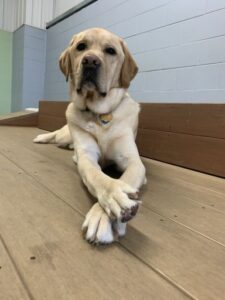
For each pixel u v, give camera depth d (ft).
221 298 2.01
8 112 17.67
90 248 2.55
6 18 16.96
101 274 2.19
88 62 4.54
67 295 1.93
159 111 6.70
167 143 6.55
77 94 4.89
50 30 15.64
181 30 8.30
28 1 15.43
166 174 5.50
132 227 3.04
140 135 7.25
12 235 2.69
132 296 1.96
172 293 2.02
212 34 7.50
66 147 7.84
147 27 9.41
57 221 3.04
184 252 2.60
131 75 5.25
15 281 2.04
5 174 4.77
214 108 5.54
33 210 3.30
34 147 7.63
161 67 9.02
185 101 8.34
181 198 4.11
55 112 11.05
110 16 11.07
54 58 15.37
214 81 7.54
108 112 4.80
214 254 2.60
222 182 5.15
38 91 16.55
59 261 2.32
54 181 4.50
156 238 2.83
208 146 5.68
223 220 3.40
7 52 17.22
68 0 14.48
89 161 4.17
